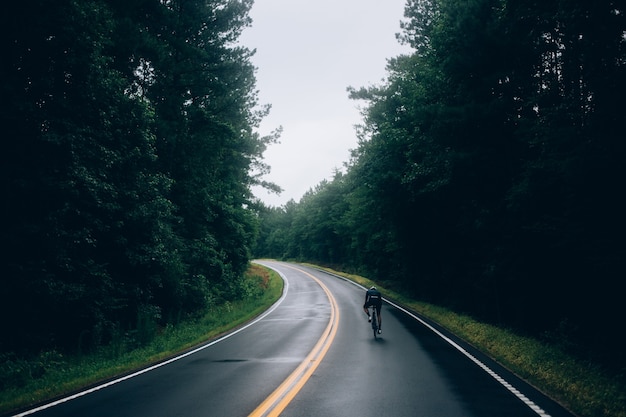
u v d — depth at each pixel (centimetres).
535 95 1603
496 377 959
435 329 1827
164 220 2230
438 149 2167
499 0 1822
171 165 2453
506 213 1845
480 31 1852
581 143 1243
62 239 1426
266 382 934
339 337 1605
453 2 2042
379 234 3831
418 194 2694
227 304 3028
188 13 2512
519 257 1775
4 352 1305
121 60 2106
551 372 959
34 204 1408
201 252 2792
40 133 1351
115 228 1777
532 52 1767
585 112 1315
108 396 863
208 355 1358
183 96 2536
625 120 1195
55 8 1377
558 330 1541
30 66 1397
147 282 2008
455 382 912
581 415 687
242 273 4072
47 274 1362
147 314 1850
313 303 3091
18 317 1380
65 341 1589
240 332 1909
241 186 3731
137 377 1053
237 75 2705
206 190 2786
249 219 3988
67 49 1453
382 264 4916
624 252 1201
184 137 2461
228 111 2894
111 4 2058
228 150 3091
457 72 1984
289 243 11238
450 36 2006
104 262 1842
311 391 841
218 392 859
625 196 1216
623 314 1410
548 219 1517
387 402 759
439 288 3188
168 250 2231
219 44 2644
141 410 745
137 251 1884
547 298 1817
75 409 772
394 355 1238
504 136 1912
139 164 1934
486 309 2431
